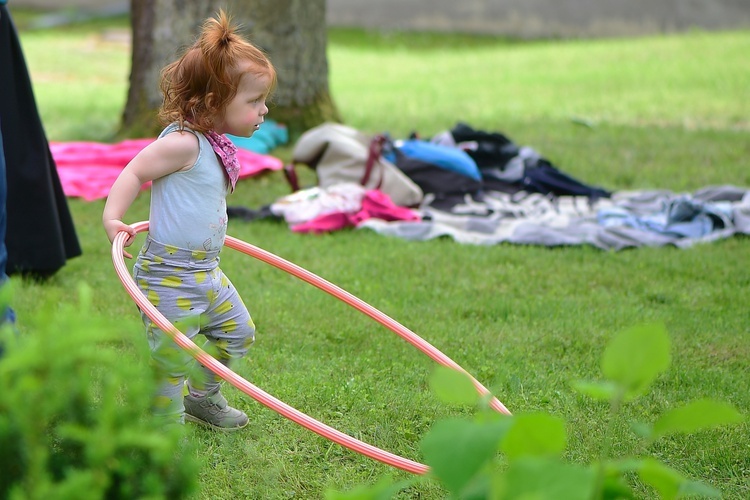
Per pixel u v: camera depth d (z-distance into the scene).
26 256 8.55
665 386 6.90
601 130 18.58
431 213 12.27
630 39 38.25
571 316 8.46
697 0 41.22
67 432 2.57
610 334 8.00
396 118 20.03
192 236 5.57
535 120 20.00
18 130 8.34
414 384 6.78
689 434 5.95
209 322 5.80
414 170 12.92
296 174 12.98
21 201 8.44
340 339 7.68
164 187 5.57
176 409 5.46
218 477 5.23
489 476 2.91
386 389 6.59
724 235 11.25
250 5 15.68
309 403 6.33
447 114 20.83
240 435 5.91
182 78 5.57
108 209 5.37
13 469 2.58
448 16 44.12
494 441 2.67
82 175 12.78
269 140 15.62
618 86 25.36
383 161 12.73
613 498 3.01
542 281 9.62
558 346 7.71
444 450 2.68
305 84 16.50
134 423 2.73
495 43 39.78
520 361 7.29
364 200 11.90
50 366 2.61
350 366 7.06
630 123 19.64
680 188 14.02
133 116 16.11
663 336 2.76
